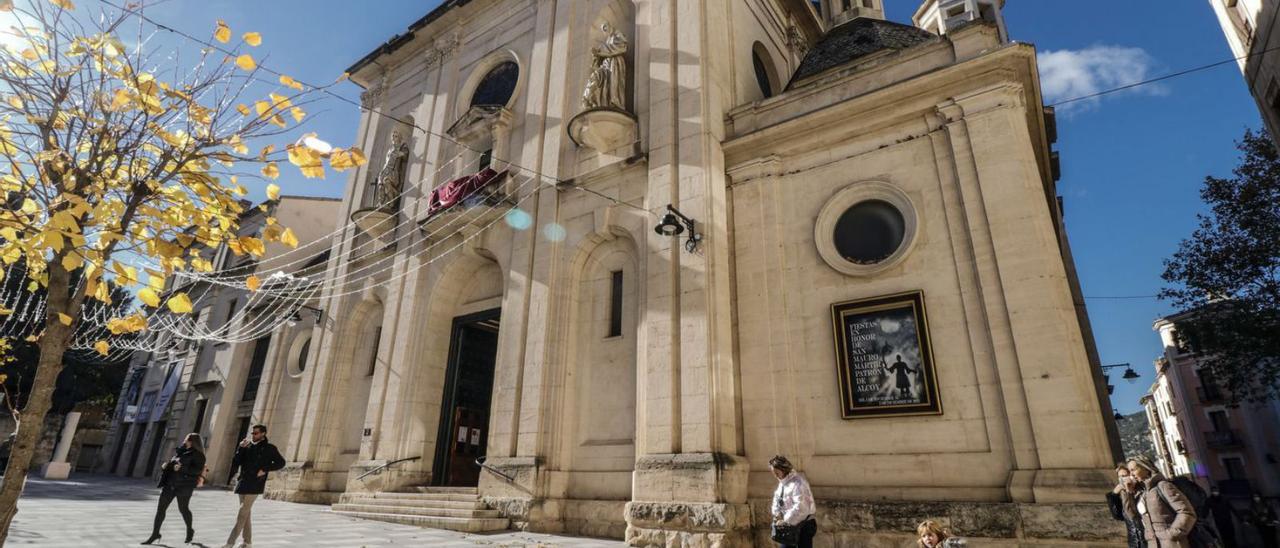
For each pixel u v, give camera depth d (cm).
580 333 1350
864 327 1038
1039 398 858
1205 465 3938
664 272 1190
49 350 411
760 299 1149
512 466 1234
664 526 998
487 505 1222
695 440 1041
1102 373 1546
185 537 871
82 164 434
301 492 1630
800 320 1112
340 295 1898
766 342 1114
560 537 1095
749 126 1320
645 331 1186
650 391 1123
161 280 441
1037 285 904
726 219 1245
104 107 428
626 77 1575
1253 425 3688
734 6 1627
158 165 443
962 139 1044
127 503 1321
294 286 2177
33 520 928
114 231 411
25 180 415
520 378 1339
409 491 1432
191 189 448
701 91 1312
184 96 439
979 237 978
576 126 1429
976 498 877
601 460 1207
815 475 1011
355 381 1791
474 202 1577
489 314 1602
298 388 1983
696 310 1121
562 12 1753
